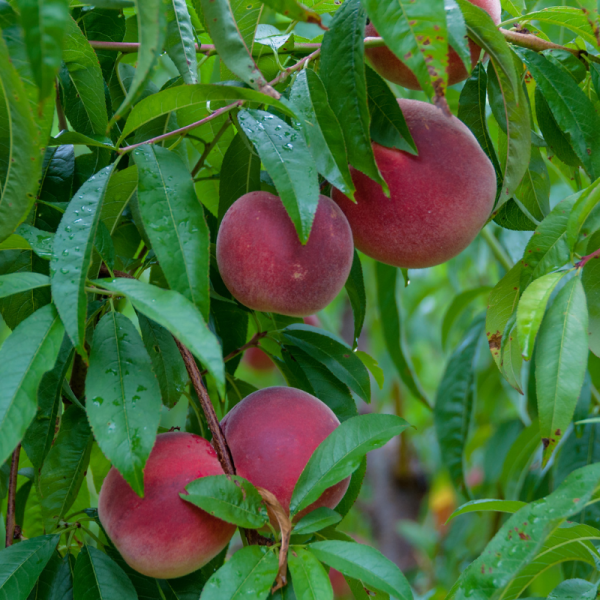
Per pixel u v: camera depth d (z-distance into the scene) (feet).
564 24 3.43
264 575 2.99
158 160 3.11
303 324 3.72
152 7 2.83
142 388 3.01
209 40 3.87
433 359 9.67
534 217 3.65
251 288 3.28
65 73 3.43
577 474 2.97
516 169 3.40
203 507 3.06
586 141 3.39
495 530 5.85
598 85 3.48
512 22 3.44
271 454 3.25
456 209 3.31
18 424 2.89
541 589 4.77
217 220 3.66
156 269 3.69
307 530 3.12
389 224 3.33
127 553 3.16
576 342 3.09
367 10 2.97
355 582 3.41
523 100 3.35
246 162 3.56
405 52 2.94
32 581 3.15
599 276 3.34
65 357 3.27
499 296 3.43
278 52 3.40
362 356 3.83
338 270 3.30
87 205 3.05
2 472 3.51
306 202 3.08
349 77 3.16
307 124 3.18
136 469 2.97
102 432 2.98
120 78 3.69
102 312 3.45
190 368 3.24
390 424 3.19
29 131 2.94
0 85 3.04
